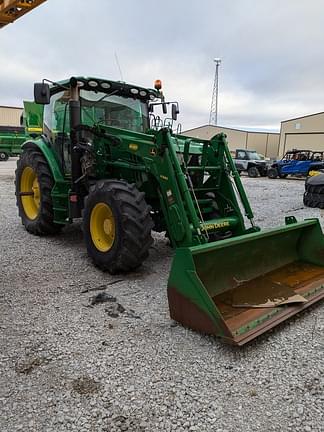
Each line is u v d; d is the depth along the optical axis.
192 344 2.66
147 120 5.34
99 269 4.23
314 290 3.32
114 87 4.85
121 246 3.85
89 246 4.25
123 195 3.88
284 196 11.27
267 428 1.90
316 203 8.94
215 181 4.46
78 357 2.49
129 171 4.40
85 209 4.26
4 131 23.06
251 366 2.42
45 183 5.38
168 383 2.24
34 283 3.80
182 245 3.67
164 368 2.39
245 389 2.19
